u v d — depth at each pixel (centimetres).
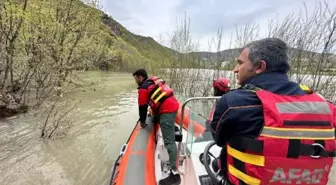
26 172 353
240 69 126
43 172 356
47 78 779
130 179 254
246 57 122
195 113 260
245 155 109
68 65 884
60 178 343
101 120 650
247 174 108
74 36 966
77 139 498
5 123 556
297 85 114
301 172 104
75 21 984
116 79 1853
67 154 423
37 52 745
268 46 115
